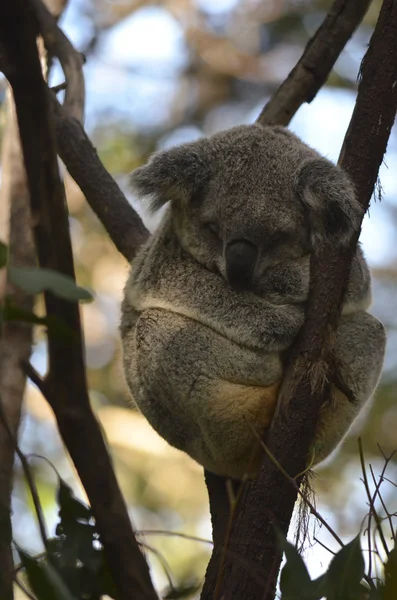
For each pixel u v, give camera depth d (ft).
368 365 27.17
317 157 29.53
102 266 71.51
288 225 28.55
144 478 59.62
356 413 27.17
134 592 15.93
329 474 61.36
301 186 28.48
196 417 27.30
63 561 18.01
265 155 29.96
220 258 28.68
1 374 36.01
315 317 23.53
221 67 83.56
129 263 34.63
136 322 29.35
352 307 27.14
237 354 26.86
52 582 16.48
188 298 28.09
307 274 28.04
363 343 27.22
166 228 30.40
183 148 30.86
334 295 23.70
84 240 71.92
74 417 15.20
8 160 39.73
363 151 25.14
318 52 35.22
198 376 27.09
